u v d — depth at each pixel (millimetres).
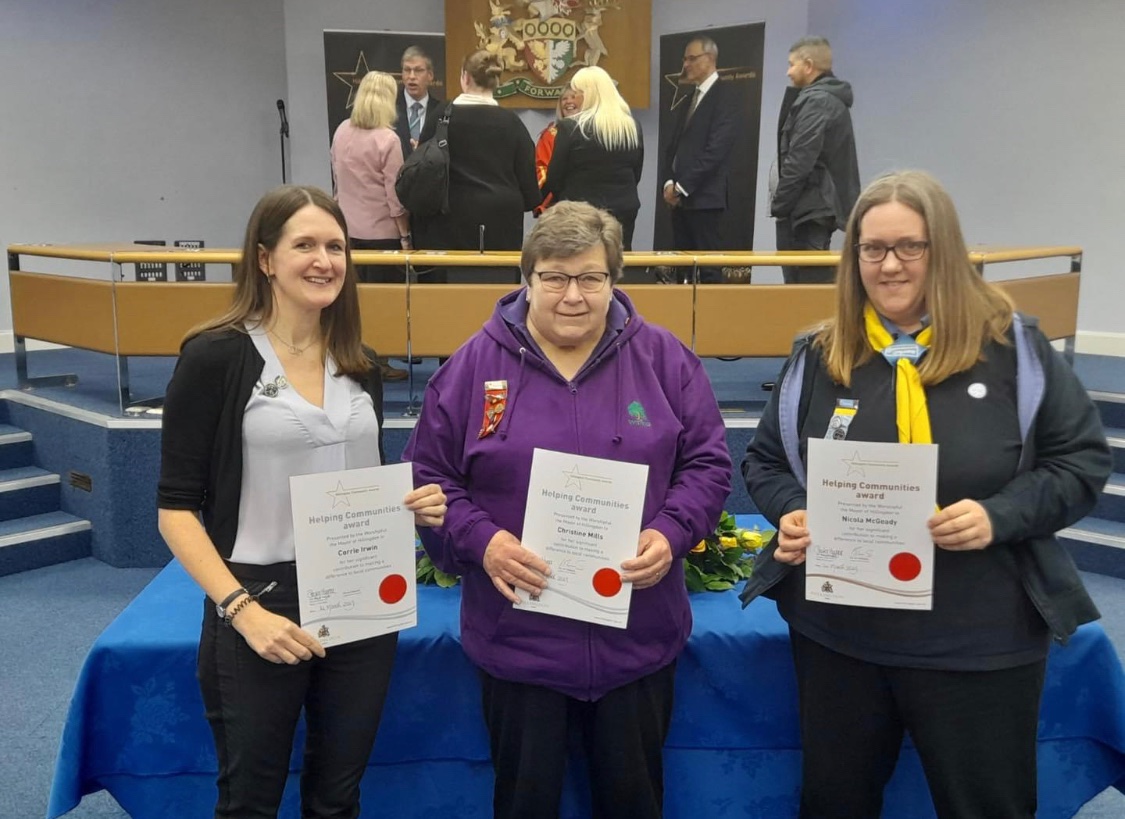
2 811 2291
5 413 4406
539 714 1664
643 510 1601
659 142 6602
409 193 4227
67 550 3984
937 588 1534
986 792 1542
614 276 1626
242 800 1550
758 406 3982
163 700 1923
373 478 1569
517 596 1607
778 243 5074
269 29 6871
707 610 2080
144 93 6305
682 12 6863
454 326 3709
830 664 1634
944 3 6043
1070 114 5582
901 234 1494
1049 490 1482
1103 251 5566
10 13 5645
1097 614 1554
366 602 1576
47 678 2988
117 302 3771
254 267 1558
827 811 1671
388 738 1962
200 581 1512
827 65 4758
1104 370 5078
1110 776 2025
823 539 1557
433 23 6930
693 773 2027
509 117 4285
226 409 1513
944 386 1538
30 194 5859
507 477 1636
